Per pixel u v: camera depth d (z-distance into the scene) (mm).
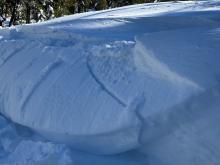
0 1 20047
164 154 3012
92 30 5738
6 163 3418
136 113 3084
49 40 5348
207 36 3611
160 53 3465
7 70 4691
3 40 6098
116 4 25797
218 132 2748
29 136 3785
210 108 2822
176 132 2939
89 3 24094
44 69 4312
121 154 3193
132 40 5012
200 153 2828
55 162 3254
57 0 20969
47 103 3791
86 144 3312
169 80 3186
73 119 3453
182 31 3910
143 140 3062
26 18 20359
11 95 4246
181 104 2914
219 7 7324
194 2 8750
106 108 3346
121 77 3646
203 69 3023
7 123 4113
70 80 3955
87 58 4258
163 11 7535
